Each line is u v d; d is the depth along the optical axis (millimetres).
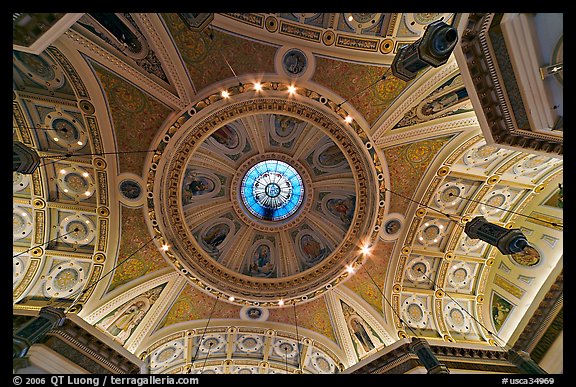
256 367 13758
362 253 12242
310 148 14977
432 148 11016
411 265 12414
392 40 9445
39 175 9914
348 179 14617
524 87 5703
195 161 14250
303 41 9695
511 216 12266
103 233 11039
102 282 10883
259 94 10492
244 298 12414
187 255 12180
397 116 10516
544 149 6617
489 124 6648
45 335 8227
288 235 15438
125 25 8641
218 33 9422
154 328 11781
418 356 9586
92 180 10570
